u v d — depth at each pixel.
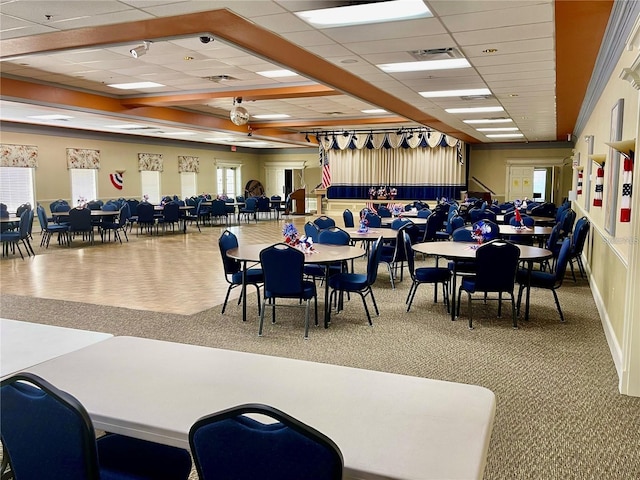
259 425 1.31
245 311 5.27
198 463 1.38
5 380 1.51
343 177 17.88
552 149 16.73
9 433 1.53
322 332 4.93
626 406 3.37
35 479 1.54
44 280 7.35
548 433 3.01
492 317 5.47
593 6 3.98
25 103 8.58
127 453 1.94
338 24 4.55
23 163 12.80
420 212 10.38
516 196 17.22
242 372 1.97
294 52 5.53
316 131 17.31
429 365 4.07
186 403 1.69
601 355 4.31
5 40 5.30
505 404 3.39
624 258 4.02
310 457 1.26
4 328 2.67
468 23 4.47
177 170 17.97
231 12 4.29
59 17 4.60
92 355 2.16
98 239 12.29
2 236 9.28
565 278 7.64
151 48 6.46
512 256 4.89
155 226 15.23
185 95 9.69
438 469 1.30
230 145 20.23
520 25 4.51
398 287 6.97
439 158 16.66
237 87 9.21
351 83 7.19
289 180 21.72
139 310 5.70
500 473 2.61
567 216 8.35
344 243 6.20
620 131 4.61
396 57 5.70
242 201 18.84
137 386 1.83
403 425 1.54
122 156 15.77
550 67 6.12
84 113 10.05
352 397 1.74
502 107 9.30
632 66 3.12
